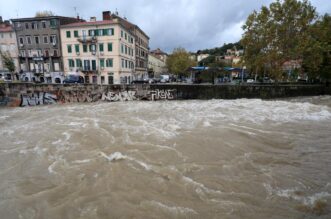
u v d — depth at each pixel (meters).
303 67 27.64
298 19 24.33
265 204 4.61
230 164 6.70
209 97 24.09
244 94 24.47
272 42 25.34
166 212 4.43
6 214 4.58
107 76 38.50
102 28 37.19
